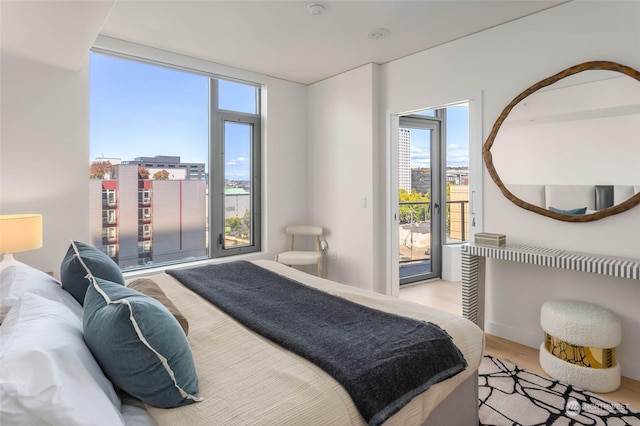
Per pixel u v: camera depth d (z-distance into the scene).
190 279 2.31
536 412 1.98
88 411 0.83
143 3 2.67
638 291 2.40
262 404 1.06
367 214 4.08
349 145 4.26
